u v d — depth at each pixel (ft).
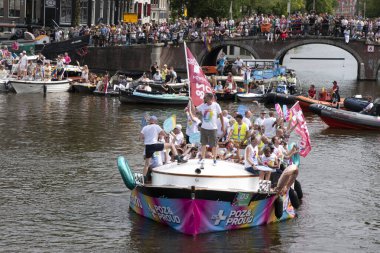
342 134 201.36
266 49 359.46
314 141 189.06
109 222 114.42
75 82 286.66
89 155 162.61
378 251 106.22
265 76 293.84
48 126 200.75
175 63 366.02
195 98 125.70
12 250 103.09
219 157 120.88
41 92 276.21
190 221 106.52
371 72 361.30
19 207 121.70
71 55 346.13
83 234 109.60
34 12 404.36
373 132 205.87
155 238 107.45
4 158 157.17
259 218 112.88
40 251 103.04
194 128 127.95
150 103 254.06
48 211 119.85
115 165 152.87
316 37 356.38
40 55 293.43
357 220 119.44
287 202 118.73
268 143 121.08
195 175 107.24
